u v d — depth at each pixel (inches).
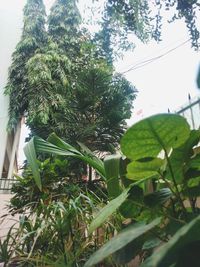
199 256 15.8
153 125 22.5
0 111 190.1
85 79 124.8
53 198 78.3
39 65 163.8
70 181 94.1
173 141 24.6
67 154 49.9
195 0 84.7
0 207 111.9
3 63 208.2
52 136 52.4
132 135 23.5
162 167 28.6
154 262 13.3
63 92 154.9
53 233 46.9
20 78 181.2
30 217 55.0
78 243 45.2
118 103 123.6
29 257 41.0
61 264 40.2
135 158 25.9
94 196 70.2
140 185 29.4
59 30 191.0
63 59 170.2
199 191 28.7
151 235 24.5
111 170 40.6
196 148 34.0
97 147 115.6
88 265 17.3
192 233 14.5
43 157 103.3
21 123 197.6
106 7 101.0
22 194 84.2
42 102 151.6
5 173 227.0
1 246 49.0
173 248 14.0
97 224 23.9
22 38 194.2
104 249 18.5
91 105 122.8
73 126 122.1
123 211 31.6
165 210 29.0
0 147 189.3
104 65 136.9
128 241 18.3
